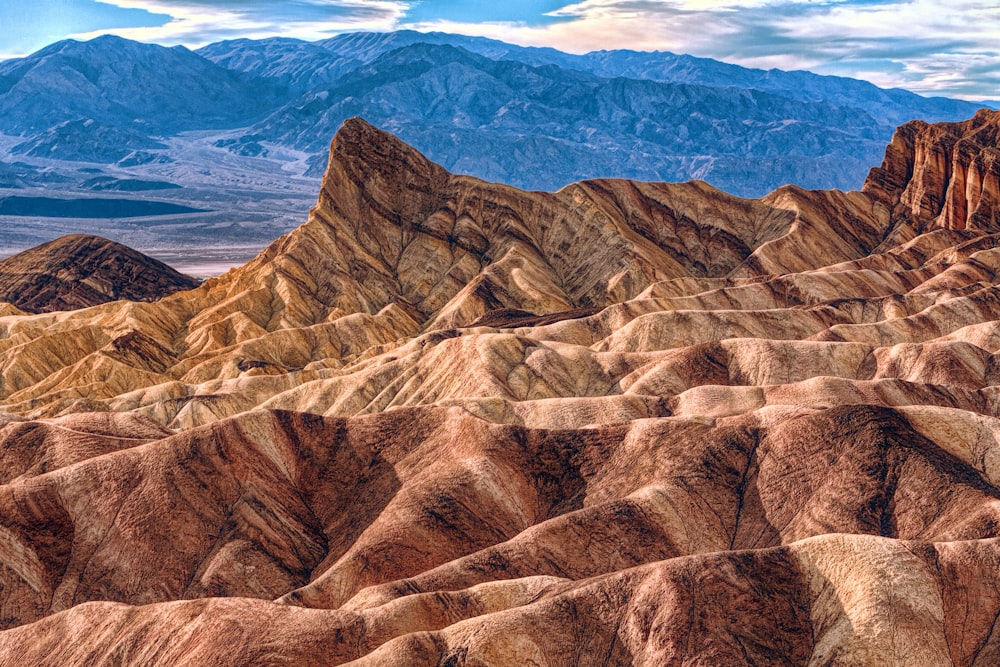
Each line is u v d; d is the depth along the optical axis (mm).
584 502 66438
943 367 91688
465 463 68312
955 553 46688
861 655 43062
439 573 56031
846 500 59875
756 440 66500
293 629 48281
